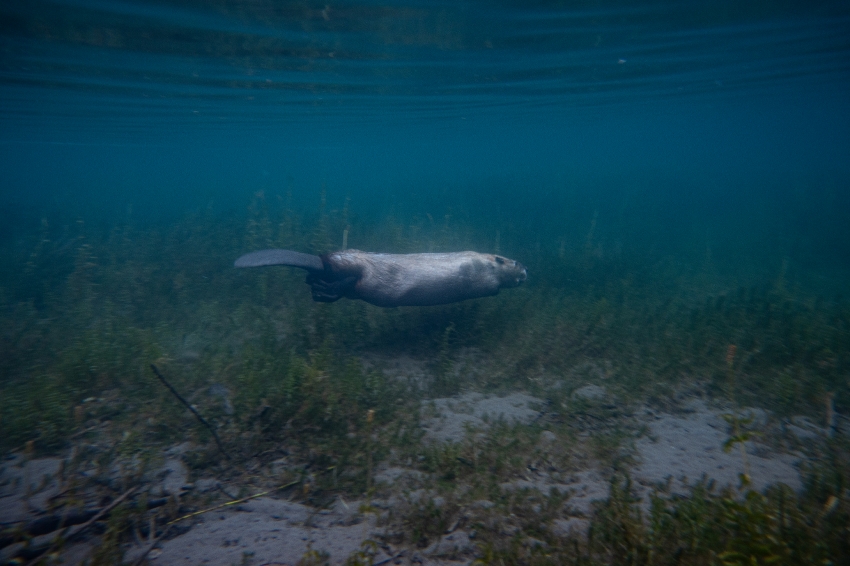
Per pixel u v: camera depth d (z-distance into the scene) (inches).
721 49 586.6
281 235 519.8
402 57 551.2
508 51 542.6
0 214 944.9
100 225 696.4
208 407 227.8
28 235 663.8
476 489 182.2
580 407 260.5
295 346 319.3
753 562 114.9
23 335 325.1
